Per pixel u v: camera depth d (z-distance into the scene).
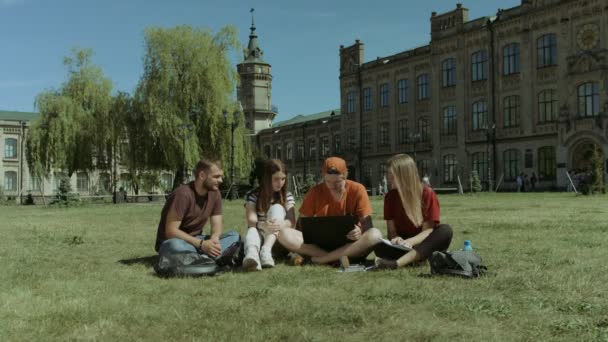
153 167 43.94
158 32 41.66
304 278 6.24
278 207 7.55
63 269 7.27
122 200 42.22
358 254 7.18
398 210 7.42
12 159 77.44
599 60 41.22
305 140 79.19
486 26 49.88
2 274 6.78
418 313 4.55
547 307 4.68
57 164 46.34
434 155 55.44
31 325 4.38
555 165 44.50
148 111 40.78
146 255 8.84
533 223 13.16
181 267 6.55
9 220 19.50
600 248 8.42
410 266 6.90
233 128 40.28
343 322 4.31
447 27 54.06
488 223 13.43
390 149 61.22
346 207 7.60
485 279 5.91
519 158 47.34
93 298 5.32
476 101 51.28
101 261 8.16
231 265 7.16
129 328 4.27
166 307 4.93
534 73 46.09
